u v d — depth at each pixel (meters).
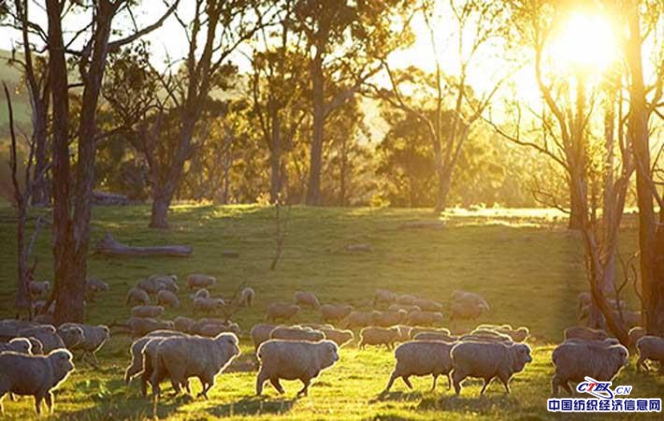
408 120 118.62
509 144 126.81
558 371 21.45
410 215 81.62
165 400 20.56
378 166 130.00
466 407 18.83
